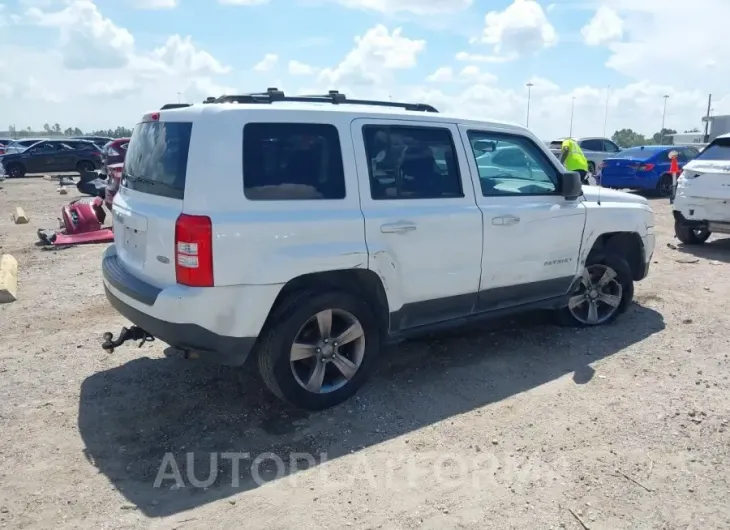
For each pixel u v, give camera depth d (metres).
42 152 28.98
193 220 3.58
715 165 9.26
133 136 4.54
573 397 4.44
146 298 3.79
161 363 5.06
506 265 4.98
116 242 4.59
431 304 4.62
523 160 5.21
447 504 3.21
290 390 4.02
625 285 6.01
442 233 4.53
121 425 4.04
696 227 9.56
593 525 3.03
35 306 6.68
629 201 6.11
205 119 3.72
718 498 3.24
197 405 4.32
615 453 3.67
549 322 6.09
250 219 3.70
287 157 3.90
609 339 5.62
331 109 4.14
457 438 3.88
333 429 3.99
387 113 4.41
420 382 4.71
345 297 4.14
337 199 4.07
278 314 3.94
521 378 4.78
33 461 3.61
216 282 3.63
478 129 4.91
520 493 3.29
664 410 4.21
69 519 3.09
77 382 4.70
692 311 6.42
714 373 4.84
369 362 4.38
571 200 5.48
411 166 4.46
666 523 3.04
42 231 10.54
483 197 4.84
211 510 3.17
